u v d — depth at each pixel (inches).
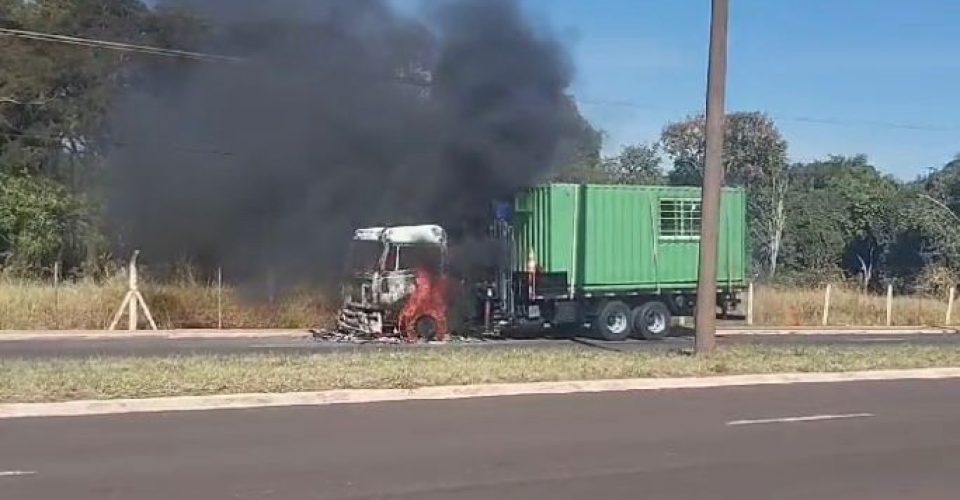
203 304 1114.1
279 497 318.0
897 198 2551.7
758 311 1375.5
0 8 1461.6
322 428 444.1
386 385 551.8
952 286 1710.1
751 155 2578.7
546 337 1072.2
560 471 362.6
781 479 355.9
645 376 627.2
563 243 1029.8
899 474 367.9
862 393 601.6
